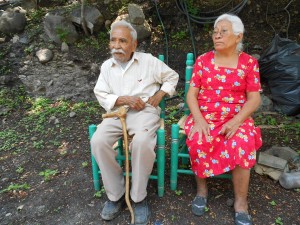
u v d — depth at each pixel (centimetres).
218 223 234
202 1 457
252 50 426
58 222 241
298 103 350
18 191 274
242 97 241
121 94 251
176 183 263
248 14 452
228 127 225
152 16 459
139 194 232
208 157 230
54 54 433
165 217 240
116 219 240
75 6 473
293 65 353
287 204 248
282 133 334
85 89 421
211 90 241
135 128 238
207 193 253
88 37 450
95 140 229
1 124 381
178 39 448
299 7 443
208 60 243
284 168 273
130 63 245
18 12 464
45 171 295
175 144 245
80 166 300
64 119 378
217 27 231
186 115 278
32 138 347
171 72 257
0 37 455
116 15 459
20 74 430
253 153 222
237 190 232
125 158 252
